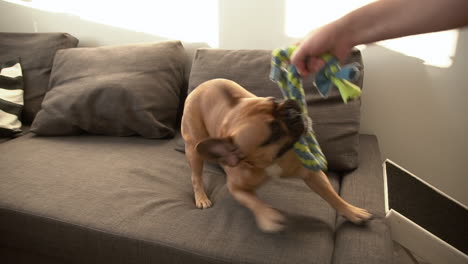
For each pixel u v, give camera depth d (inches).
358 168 55.3
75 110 70.8
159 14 79.4
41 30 92.6
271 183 52.0
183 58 77.0
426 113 65.1
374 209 44.9
